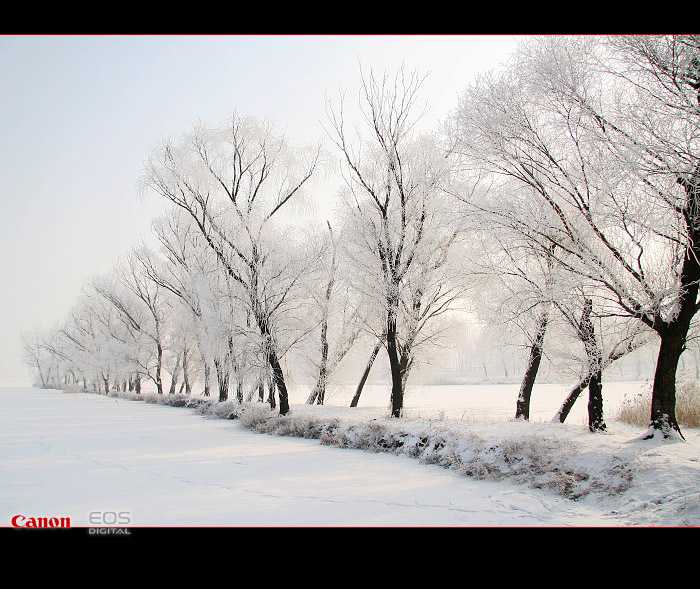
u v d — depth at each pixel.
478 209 13.33
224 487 9.88
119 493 9.39
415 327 19.97
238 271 23.09
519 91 12.58
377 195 19.41
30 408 35.38
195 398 34.75
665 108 9.91
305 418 18.22
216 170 23.94
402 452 13.48
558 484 9.08
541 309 14.18
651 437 10.42
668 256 11.49
